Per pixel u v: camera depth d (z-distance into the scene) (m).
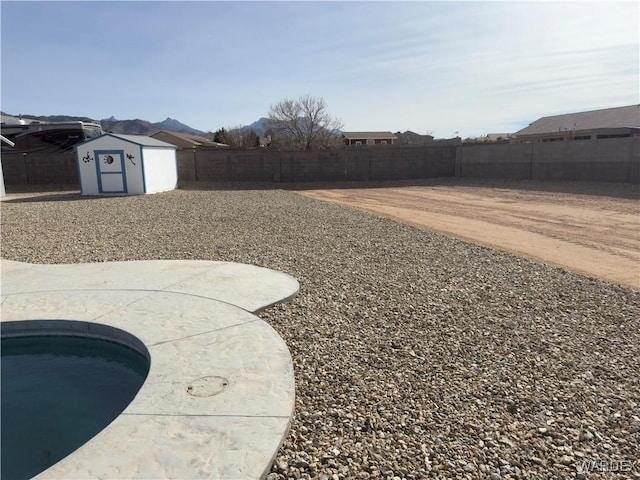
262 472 2.79
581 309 5.92
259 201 18.30
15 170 27.05
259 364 4.22
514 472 2.92
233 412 3.43
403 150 27.88
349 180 27.80
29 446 3.51
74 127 27.33
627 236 10.85
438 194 20.95
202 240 10.43
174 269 7.67
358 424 3.47
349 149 27.50
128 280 6.99
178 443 3.06
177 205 17.14
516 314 5.75
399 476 2.90
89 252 9.30
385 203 18.03
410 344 4.91
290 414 3.41
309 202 17.97
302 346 4.86
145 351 4.59
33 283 6.85
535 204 16.58
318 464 3.01
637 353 4.65
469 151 27.44
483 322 5.50
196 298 6.10
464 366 4.41
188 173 27.52
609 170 21.52
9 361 5.09
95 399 4.21
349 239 10.55
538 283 7.06
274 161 27.36
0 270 7.65
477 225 12.70
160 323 5.21
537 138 47.56
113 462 2.87
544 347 4.80
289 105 54.69
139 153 21.20
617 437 3.28
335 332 5.23
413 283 7.06
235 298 6.14
